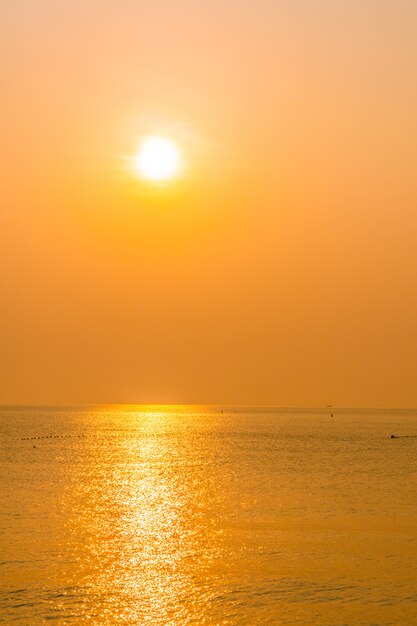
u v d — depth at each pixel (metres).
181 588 36.84
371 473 87.69
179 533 48.84
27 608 33.84
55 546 44.75
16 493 66.75
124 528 50.25
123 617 32.94
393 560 41.97
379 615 33.38
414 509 58.81
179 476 83.00
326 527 50.97
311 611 33.84
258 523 52.47
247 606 34.41
